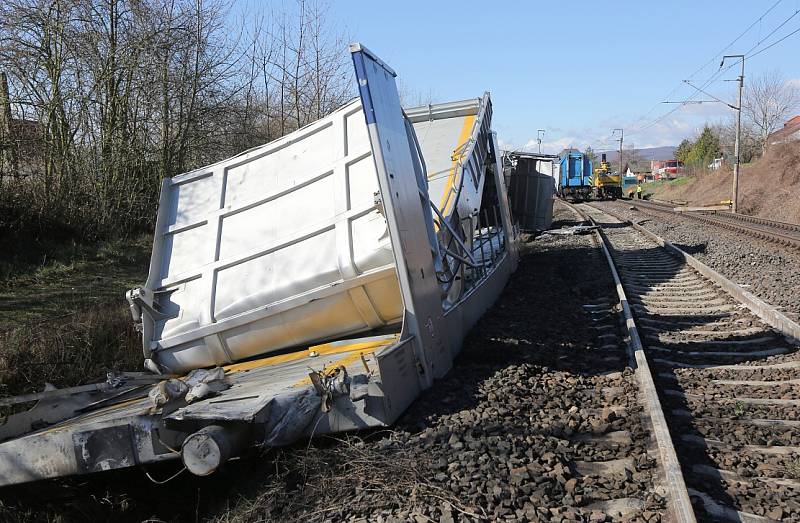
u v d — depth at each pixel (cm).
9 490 532
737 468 499
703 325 1032
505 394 625
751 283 1370
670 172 13238
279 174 742
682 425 589
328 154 719
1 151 1359
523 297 1273
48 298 1064
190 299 731
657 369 773
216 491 540
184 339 710
